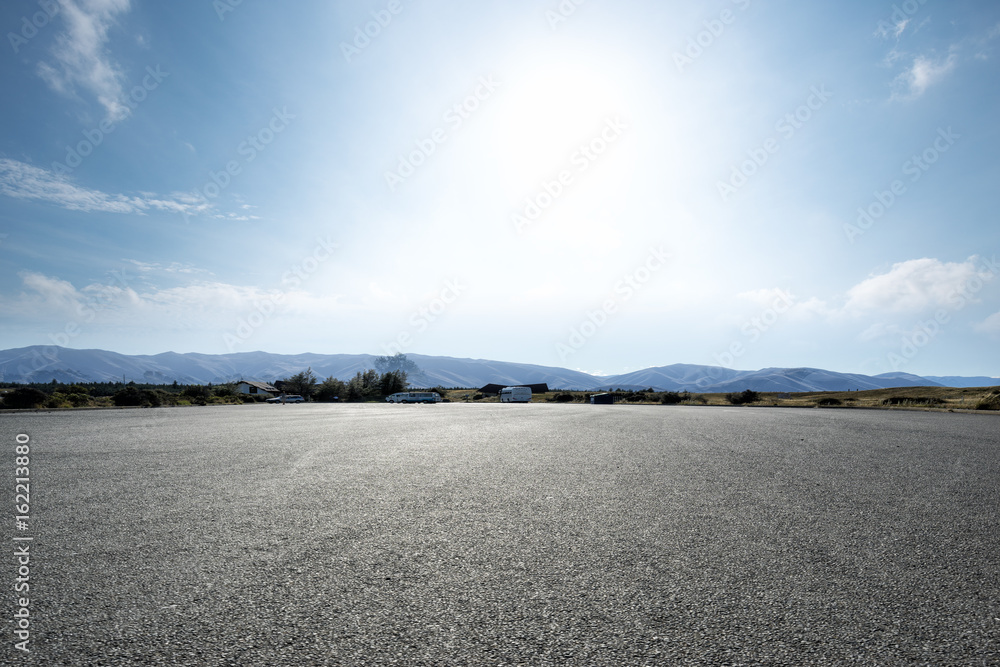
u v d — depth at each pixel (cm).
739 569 277
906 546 318
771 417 1875
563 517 394
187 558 294
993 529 358
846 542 326
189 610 225
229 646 194
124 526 364
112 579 260
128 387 3131
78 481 543
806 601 235
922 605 231
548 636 202
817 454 778
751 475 589
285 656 187
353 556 299
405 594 243
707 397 5669
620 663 182
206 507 424
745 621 215
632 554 303
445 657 187
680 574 270
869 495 475
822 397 4641
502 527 364
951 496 471
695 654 188
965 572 273
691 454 783
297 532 350
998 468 640
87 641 197
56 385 4488
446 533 348
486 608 228
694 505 435
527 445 916
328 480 556
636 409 2931
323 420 1703
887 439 1012
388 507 427
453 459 728
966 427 1337
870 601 235
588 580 261
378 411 2673
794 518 390
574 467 653
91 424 1404
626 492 491
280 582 258
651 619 217
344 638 200
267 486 518
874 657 186
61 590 246
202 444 911
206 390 4422
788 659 185
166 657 186
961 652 190
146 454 770
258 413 2284
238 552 306
